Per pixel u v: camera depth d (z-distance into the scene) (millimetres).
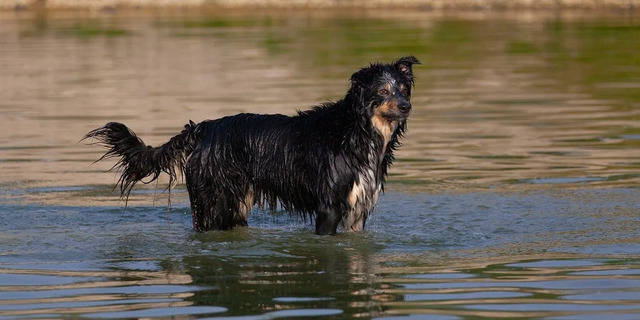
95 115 22828
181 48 36656
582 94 25656
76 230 13102
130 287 10297
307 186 12984
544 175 16266
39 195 15297
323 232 12883
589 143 19047
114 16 51438
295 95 25031
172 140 13477
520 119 21953
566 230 12711
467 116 22406
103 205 14695
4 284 10414
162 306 9570
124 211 14336
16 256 11688
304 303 9656
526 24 44812
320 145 12891
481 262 11219
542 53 34781
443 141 19516
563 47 36344
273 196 13344
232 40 39062
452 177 16250
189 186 13258
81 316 9250
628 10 51281
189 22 47625
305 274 10828
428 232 12797
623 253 11477
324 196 12812
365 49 35500
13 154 18656
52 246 12203
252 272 10945
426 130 20750
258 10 54375
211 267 11188
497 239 12367
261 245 12305
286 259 11570
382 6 55719
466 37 39594
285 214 14414
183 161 13555
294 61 32562
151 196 15430
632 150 18266
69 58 34156
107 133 13680
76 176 16766
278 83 27500
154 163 13609
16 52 36156
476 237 12492
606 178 15930
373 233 12789
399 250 11953
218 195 13164
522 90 26422
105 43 38750
